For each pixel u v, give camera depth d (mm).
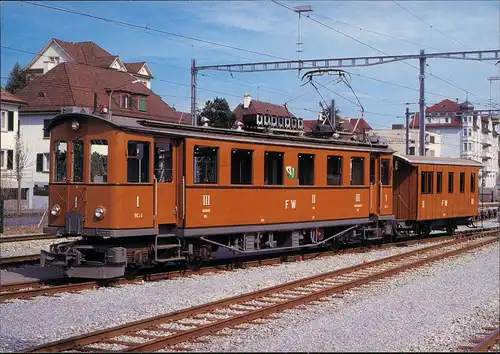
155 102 52844
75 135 14492
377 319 10711
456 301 12688
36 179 46656
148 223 14500
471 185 30281
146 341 9008
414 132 78000
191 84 32500
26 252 19844
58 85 47531
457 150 90938
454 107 91812
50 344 8336
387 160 22984
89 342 8828
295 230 18922
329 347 8742
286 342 8969
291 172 18484
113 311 11094
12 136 41219
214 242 16188
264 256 20141
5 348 8680
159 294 12812
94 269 13750
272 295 12859
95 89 48500
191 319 10461
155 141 14836
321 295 12688
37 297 12297
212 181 16000
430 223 27203
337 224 20328
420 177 25484
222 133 16500
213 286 13922
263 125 18672
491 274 16469
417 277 15680
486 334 9984
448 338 9594
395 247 23688
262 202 17453
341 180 20531
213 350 8523
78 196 14305
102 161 14086
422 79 30672
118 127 13844
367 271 16641
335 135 21469
